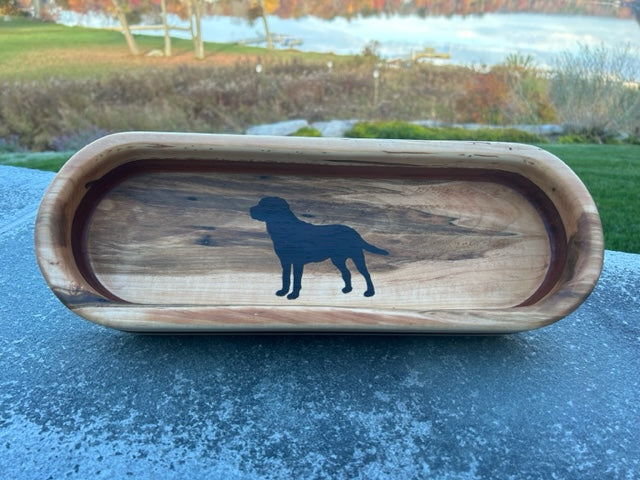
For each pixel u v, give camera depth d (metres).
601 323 1.06
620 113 3.79
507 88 4.02
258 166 0.97
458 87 4.09
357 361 0.91
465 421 0.79
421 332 0.81
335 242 0.96
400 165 0.97
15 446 0.71
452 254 0.96
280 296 0.91
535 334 1.01
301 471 0.70
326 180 1.00
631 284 1.24
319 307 0.77
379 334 0.85
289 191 0.99
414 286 0.93
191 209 0.97
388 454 0.73
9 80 3.61
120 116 3.67
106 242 0.92
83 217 0.91
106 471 0.68
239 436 0.75
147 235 0.94
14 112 3.55
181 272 0.92
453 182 1.01
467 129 3.76
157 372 0.86
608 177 2.67
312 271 0.94
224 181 0.99
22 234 1.43
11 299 1.08
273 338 0.96
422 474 0.70
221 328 0.77
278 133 3.73
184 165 0.97
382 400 0.82
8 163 2.94
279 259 0.95
